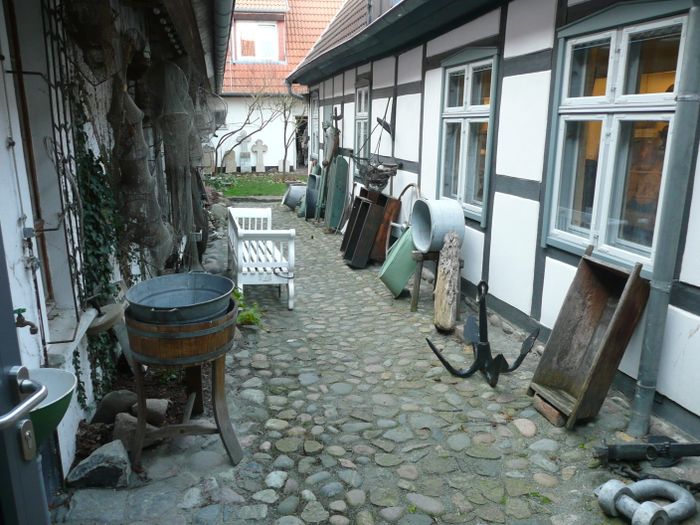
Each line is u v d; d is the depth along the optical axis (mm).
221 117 7719
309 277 7051
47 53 2758
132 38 4465
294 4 21484
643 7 3090
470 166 5684
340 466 2941
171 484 2750
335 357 4422
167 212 4930
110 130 4055
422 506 2623
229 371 4133
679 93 2773
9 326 1174
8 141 2303
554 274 4109
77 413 2992
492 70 4934
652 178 3254
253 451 3074
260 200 14078
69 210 2979
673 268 2920
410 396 3723
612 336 3059
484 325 3820
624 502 2449
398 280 5926
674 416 3066
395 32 6703
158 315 2641
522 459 2986
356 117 9961
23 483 1186
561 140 3969
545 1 4105
